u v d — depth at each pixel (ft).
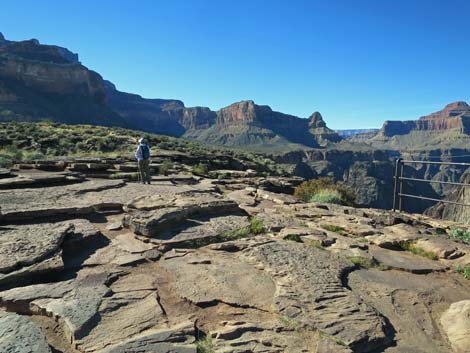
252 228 21.54
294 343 9.92
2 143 94.32
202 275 14.60
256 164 99.19
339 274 15.02
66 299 11.83
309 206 30.22
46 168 51.29
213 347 9.61
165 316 11.21
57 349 9.51
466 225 28.58
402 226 23.82
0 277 12.95
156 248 17.70
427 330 11.46
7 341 9.11
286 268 15.20
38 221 21.71
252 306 12.11
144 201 24.95
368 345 10.20
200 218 22.86
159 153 80.69
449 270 17.02
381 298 13.44
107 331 10.14
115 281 13.85
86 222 21.01
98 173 49.57
